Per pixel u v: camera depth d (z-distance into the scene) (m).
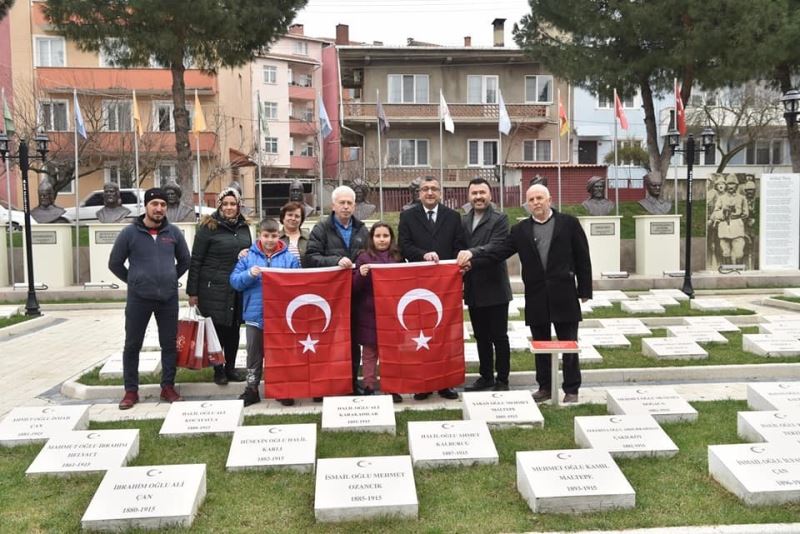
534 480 4.65
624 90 23.86
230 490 4.97
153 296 7.35
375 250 7.52
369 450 5.77
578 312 7.19
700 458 5.43
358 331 7.54
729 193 18.75
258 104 23.64
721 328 11.17
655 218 19.20
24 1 36.78
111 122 35.75
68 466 5.29
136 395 7.52
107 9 20.31
